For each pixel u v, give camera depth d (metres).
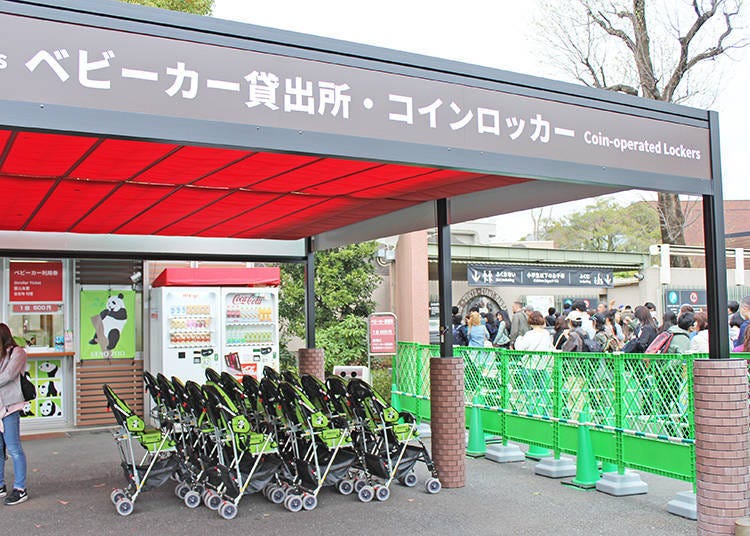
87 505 6.36
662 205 20.69
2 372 6.41
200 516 5.98
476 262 16.94
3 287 10.05
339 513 5.97
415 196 6.71
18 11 3.23
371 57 4.08
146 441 6.28
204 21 3.62
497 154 4.51
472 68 4.45
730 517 5.01
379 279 15.89
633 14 19.05
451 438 6.76
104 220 7.76
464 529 5.50
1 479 6.60
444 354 6.88
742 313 8.84
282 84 3.81
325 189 6.32
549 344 9.11
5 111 3.17
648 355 6.21
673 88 19.42
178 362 10.00
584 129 4.90
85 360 10.38
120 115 3.40
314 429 6.29
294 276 15.09
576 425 7.00
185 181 5.90
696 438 5.18
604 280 17.41
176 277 10.05
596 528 5.48
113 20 3.42
